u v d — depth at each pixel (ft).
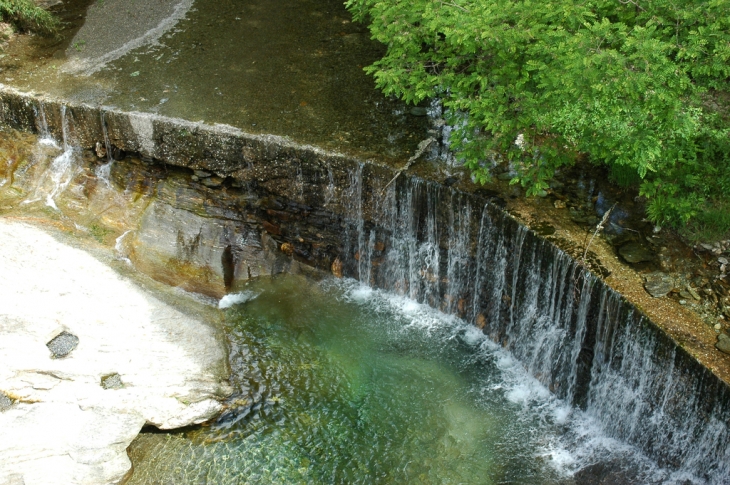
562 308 23.53
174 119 28.35
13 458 20.47
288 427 23.15
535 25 20.42
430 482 21.50
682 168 23.18
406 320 27.63
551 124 20.99
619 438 22.58
